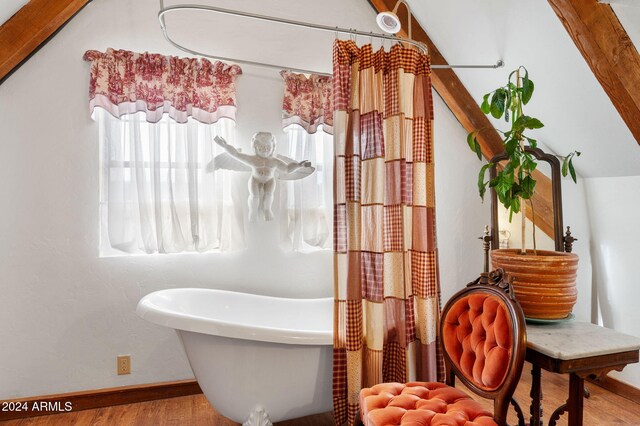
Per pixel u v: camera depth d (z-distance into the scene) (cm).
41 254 232
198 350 190
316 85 269
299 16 278
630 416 223
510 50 243
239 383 188
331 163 273
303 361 191
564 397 247
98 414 230
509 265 179
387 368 200
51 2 219
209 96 251
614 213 252
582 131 248
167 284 251
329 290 280
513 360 135
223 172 258
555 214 240
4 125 227
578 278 280
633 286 241
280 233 269
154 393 247
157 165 240
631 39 183
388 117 200
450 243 315
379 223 189
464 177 318
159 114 240
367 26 292
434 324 202
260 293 267
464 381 157
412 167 203
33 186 231
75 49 238
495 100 209
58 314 235
